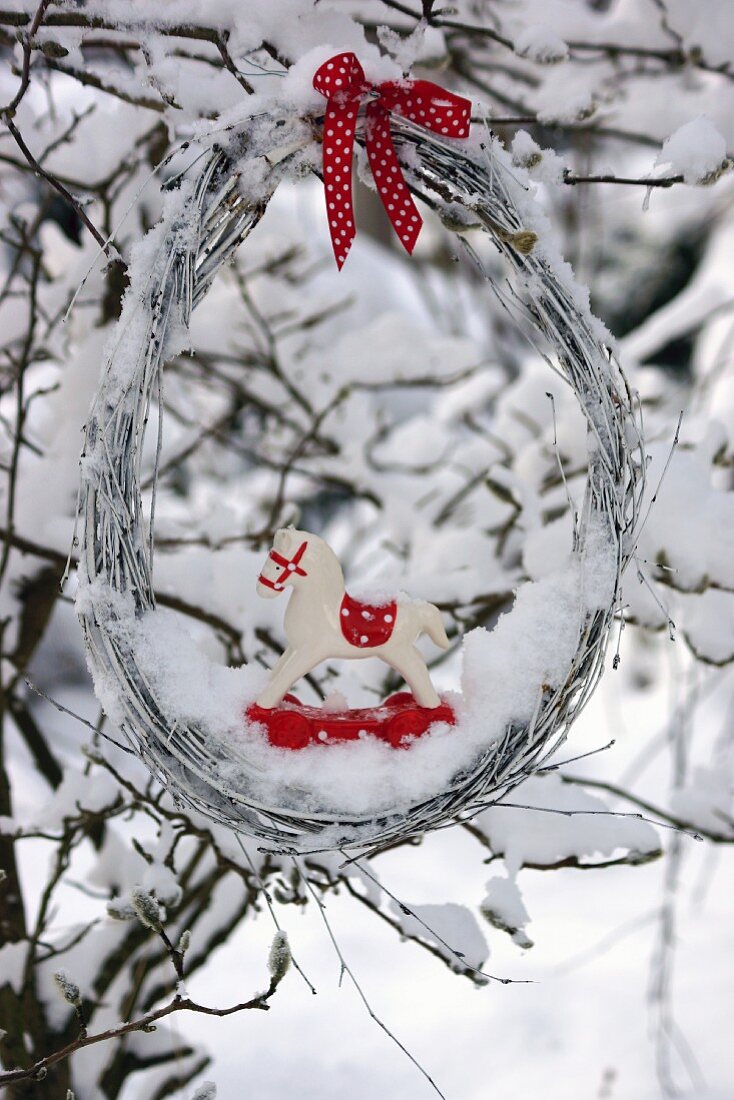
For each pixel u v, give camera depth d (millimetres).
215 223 1259
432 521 2131
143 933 1655
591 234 3830
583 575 1273
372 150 1253
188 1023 2518
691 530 1537
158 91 1386
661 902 3074
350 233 1234
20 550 1642
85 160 1640
